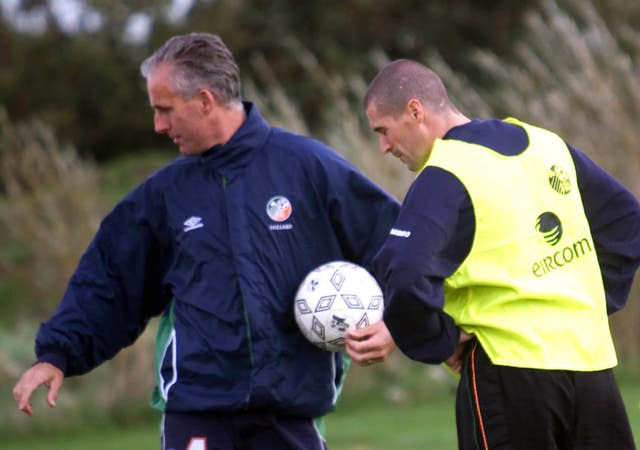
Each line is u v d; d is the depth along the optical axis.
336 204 16.97
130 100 72.31
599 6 65.56
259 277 16.64
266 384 16.45
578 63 44.81
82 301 17.52
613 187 15.40
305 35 73.69
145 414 39.34
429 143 15.09
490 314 14.24
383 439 31.97
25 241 43.94
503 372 14.09
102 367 40.06
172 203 17.22
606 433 14.45
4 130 48.53
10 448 35.50
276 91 47.97
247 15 72.81
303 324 16.52
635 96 43.00
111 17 71.50
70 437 37.34
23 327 43.53
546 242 14.45
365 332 15.74
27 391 17.12
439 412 37.41
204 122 16.80
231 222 16.78
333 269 16.59
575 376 14.21
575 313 14.44
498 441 14.06
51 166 45.50
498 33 75.56
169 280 17.23
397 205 17.16
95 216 43.38
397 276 13.61
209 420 16.75
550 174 14.70
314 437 17.17
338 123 47.72
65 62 71.50
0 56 72.12
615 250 15.42
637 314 42.09
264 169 17.03
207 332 16.67
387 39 75.81
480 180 14.11
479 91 60.25
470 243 14.10
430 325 13.84
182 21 72.00
